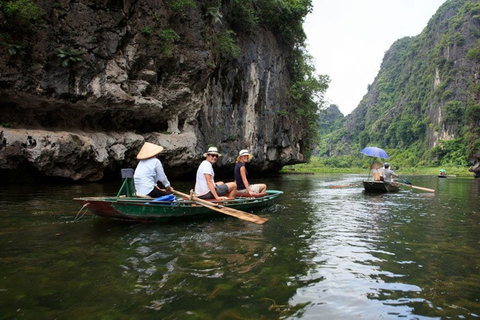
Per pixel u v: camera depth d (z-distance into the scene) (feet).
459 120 228.84
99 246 13.01
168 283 9.57
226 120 61.00
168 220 17.54
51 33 34.01
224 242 14.05
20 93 33.17
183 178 57.52
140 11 40.40
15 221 16.97
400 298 8.96
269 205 24.38
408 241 15.05
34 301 8.32
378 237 15.71
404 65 385.91
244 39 65.67
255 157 69.87
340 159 313.94
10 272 10.21
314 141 106.42
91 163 39.40
